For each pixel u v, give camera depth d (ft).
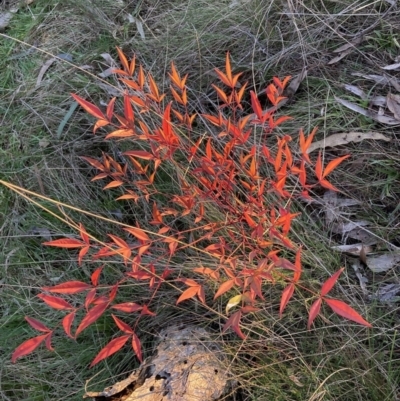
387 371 2.12
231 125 1.95
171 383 2.05
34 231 2.85
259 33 3.15
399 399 2.05
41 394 2.42
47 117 3.17
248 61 3.08
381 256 2.43
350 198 2.60
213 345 2.19
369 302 2.32
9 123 3.25
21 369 2.48
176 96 2.12
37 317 2.60
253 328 2.27
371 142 2.69
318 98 2.88
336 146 2.71
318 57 3.01
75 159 2.99
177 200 2.15
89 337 2.52
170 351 2.15
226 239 2.35
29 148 3.11
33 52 3.52
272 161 1.96
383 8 3.11
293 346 2.20
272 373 2.16
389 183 2.58
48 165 3.02
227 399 2.16
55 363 2.46
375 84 2.82
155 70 3.16
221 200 2.28
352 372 2.12
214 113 2.93
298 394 2.11
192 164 2.65
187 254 2.49
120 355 2.43
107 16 3.54
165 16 3.41
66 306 1.77
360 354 2.14
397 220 2.50
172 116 2.95
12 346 2.54
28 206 2.91
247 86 3.04
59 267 2.77
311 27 3.10
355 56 3.00
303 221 2.52
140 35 3.39
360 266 2.44
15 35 3.66
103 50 3.36
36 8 3.78
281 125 2.80
